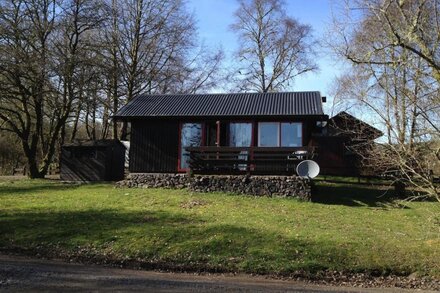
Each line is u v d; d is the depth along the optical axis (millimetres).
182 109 22422
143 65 36438
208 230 12586
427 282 9695
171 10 36594
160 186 21016
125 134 37656
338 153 29281
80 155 26797
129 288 8281
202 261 10578
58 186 23047
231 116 20984
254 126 21375
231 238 11852
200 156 20625
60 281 8617
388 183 24703
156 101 24141
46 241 11773
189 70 38344
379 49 10734
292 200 18625
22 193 20422
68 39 29078
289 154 19719
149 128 22750
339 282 9641
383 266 10383
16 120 34625
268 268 10180
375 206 18594
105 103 34031
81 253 11000
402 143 10617
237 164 20516
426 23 10234
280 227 13336
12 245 11523
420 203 19703
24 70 25953
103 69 30000
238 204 17312
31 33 26766
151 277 9320
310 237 12172
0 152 48406
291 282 9453
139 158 22641
